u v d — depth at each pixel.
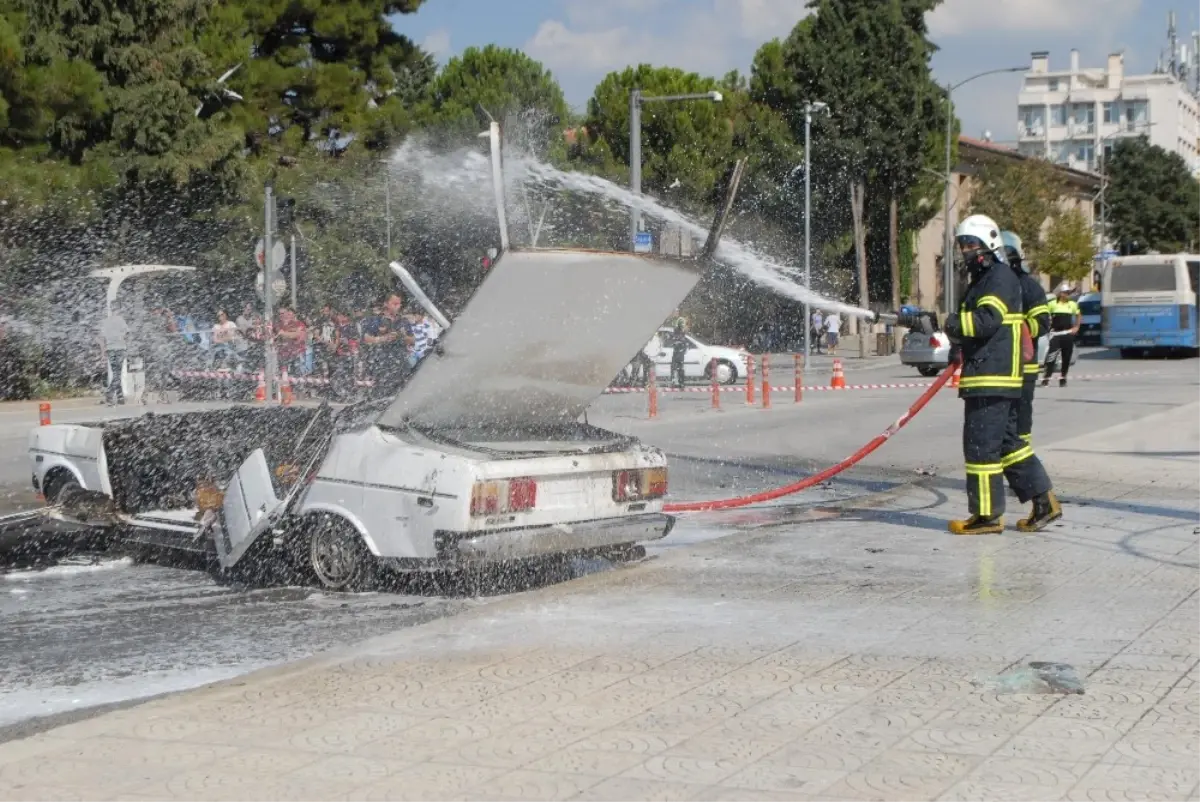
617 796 4.24
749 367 23.25
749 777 4.38
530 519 7.49
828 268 49.47
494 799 4.23
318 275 33.53
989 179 58.41
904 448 15.58
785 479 13.16
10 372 27.77
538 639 6.28
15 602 7.96
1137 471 12.04
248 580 8.45
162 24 30.20
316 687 5.50
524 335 7.28
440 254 33.28
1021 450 9.06
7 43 26.25
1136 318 38.88
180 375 27.22
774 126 46.56
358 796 4.26
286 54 40.00
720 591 7.32
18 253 28.00
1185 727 4.81
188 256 31.55
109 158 29.16
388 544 7.58
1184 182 87.75
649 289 7.41
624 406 22.84
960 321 8.77
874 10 45.97
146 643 6.96
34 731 5.47
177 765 4.57
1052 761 4.48
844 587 7.38
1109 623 6.43
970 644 6.07
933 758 4.53
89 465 9.48
